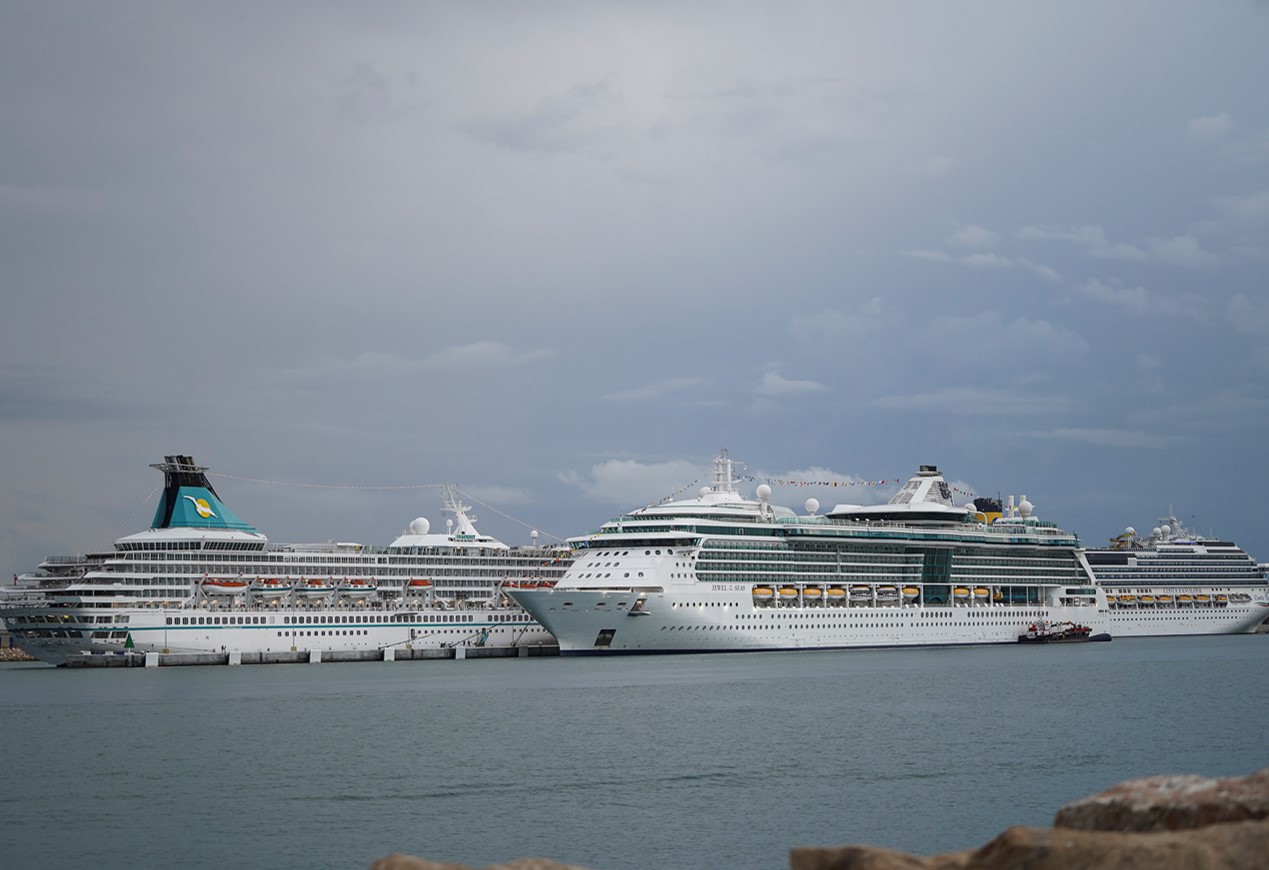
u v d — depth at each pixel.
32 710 160.50
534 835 87.75
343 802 99.25
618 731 135.12
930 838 86.06
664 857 81.62
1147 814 37.94
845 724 139.50
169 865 81.31
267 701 168.75
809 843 84.88
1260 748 122.62
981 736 130.38
